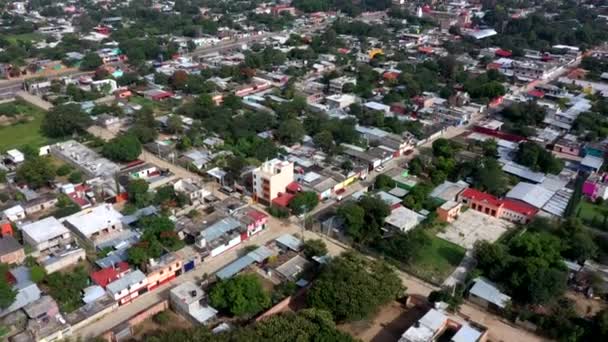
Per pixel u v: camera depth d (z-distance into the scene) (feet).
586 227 434.71
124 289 347.97
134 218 438.81
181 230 420.77
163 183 513.86
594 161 555.28
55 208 473.67
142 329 323.98
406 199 465.06
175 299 336.29
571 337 311.27
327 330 289.94
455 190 495.00
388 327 330.95
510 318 338.54
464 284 367.66
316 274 378.32
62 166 536.42
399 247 393.50
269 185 467.52
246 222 432.25
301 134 606.96
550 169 537.65
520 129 641.40
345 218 424.05
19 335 308.19
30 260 382.22
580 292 366.84
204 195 486.79
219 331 308.40
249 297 329.11
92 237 413.80
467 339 303.89
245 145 588.91
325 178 508.53
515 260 365.20
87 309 334.24
